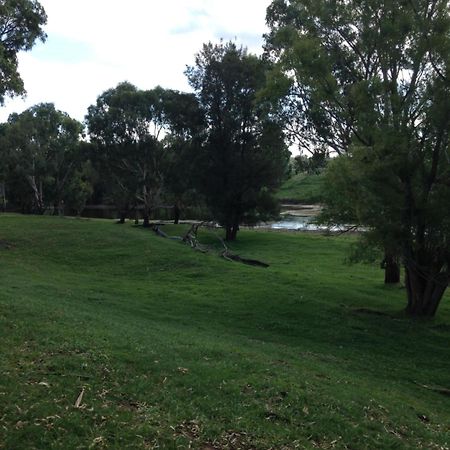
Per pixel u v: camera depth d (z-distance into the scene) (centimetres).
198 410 688
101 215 7444
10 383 661
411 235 1567
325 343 1456
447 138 1566
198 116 4088
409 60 1614
